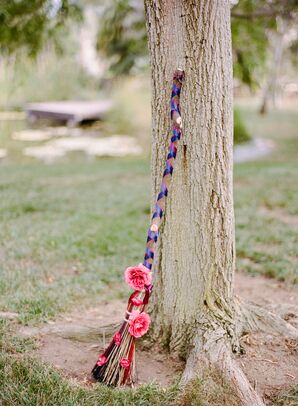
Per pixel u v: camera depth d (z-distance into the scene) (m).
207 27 2.61
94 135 17.50
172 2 2.62
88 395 2.48
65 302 3.78
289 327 3.13
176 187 2.77
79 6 7.00
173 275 2.86
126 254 5.01
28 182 8.58
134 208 6.77
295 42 16.88
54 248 5.07
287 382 2.70
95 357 2.92
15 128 18.72
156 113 2.79
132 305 2.60
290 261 4.84
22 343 2.98
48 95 23.75
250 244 5.30
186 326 2.88
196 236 2.80
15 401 2.40
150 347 2.96
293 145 14.92
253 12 7.41
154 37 2.71
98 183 8.67
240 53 8.66
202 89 2.66
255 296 4.10
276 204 6.99
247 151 13.18
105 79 25.56
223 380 2.52
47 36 7.27
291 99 34.41
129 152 14.17
